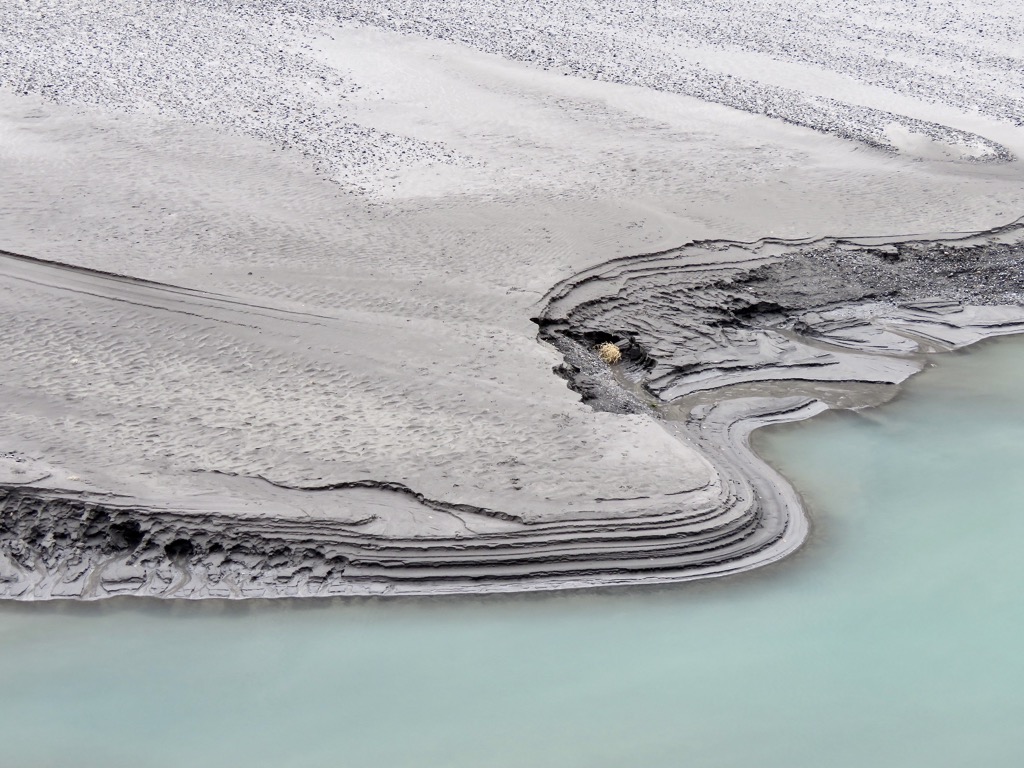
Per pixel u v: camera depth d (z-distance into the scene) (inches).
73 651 433.7
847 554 492.1
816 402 620.1
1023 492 539.8
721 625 446.6
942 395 633.6
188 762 382.0
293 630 442.0
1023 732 396.2
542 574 461.1
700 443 561.3
